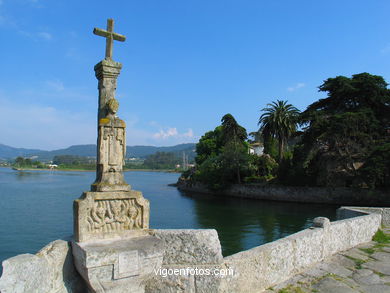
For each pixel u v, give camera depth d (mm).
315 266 6645
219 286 4652
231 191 52625
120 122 4895
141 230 4730
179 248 4676
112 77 5000
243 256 5203
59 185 63625
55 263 4059
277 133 48500
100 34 4910
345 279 5914
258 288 5355
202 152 74438
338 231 7703
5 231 20641
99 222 4410
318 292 5324
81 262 3918
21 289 3543
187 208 37000
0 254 15688
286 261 5980
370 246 8281
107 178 4664
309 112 42500
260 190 48094
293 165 46125
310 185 43594
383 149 35719
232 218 29531
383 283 5703
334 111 45062
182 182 71000
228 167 53188
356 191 39250
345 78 44250
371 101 43000
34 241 18375
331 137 38812
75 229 4281
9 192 47438
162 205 40062
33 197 40750
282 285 5648
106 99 4930
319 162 42875
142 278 4180
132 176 144375
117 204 4605
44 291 3822
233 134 56781
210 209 36156
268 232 22609
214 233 4805
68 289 4191
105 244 4199
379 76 43531
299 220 28141
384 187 37375
